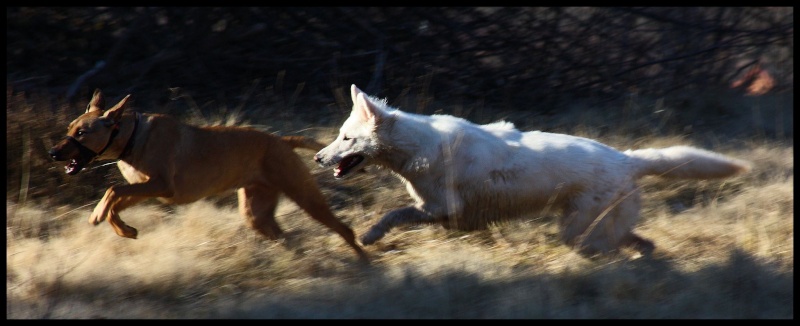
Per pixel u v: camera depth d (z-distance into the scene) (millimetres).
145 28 31766
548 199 18109
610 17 34875
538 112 32188
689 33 35375
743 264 16453
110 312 14625
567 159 17969
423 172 18031
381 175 23188
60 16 31938
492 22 34094
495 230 20359
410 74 32656
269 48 32844
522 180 17906
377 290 15516
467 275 16234
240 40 32406
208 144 17938
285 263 17609
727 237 19859
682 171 18547
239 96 30641
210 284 16516
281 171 18578
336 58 32531
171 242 18578
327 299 15305
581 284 15945
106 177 22172
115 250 18250
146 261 17078
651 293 15570
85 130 16938
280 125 27031
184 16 31500
